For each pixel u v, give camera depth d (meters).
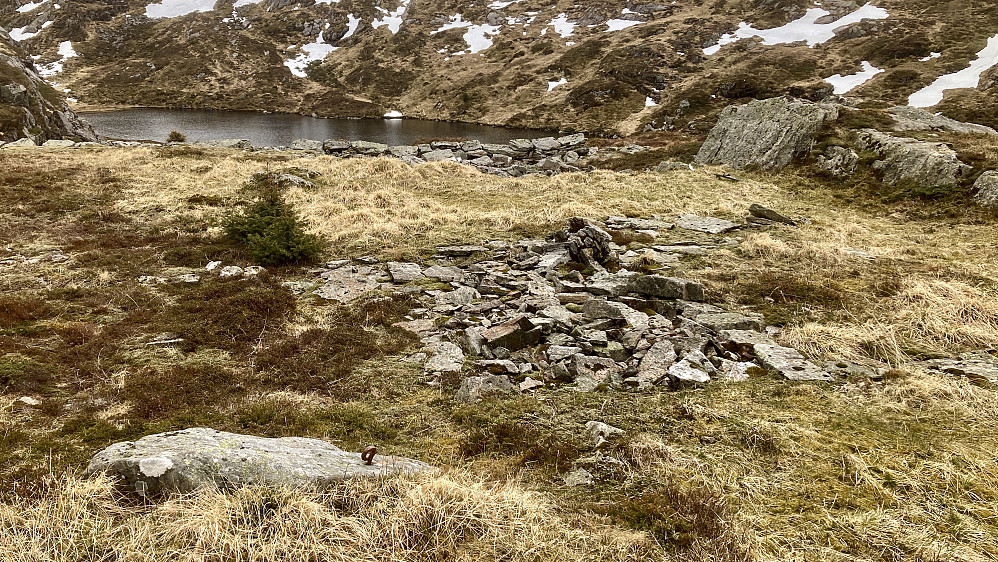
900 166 21.56
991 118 45.09
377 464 5.05
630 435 6.11
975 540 4.50
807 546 4.44
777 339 9.14
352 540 4.09
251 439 5.08
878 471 5.46
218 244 15.01
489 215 18.27
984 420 6.48
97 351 8.40
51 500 4.33
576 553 4.25
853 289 11.45
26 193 19.98
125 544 3.92
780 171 25.92
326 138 57.88
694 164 31.02
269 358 8.29
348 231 16.33
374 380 7.68
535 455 5.74
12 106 44.81
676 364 7.67
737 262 13.58
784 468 5.53
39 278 11.85
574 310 10.29
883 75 67.25
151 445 4.79
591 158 37.72
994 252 14.35
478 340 8.64
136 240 15.30
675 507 4.82
